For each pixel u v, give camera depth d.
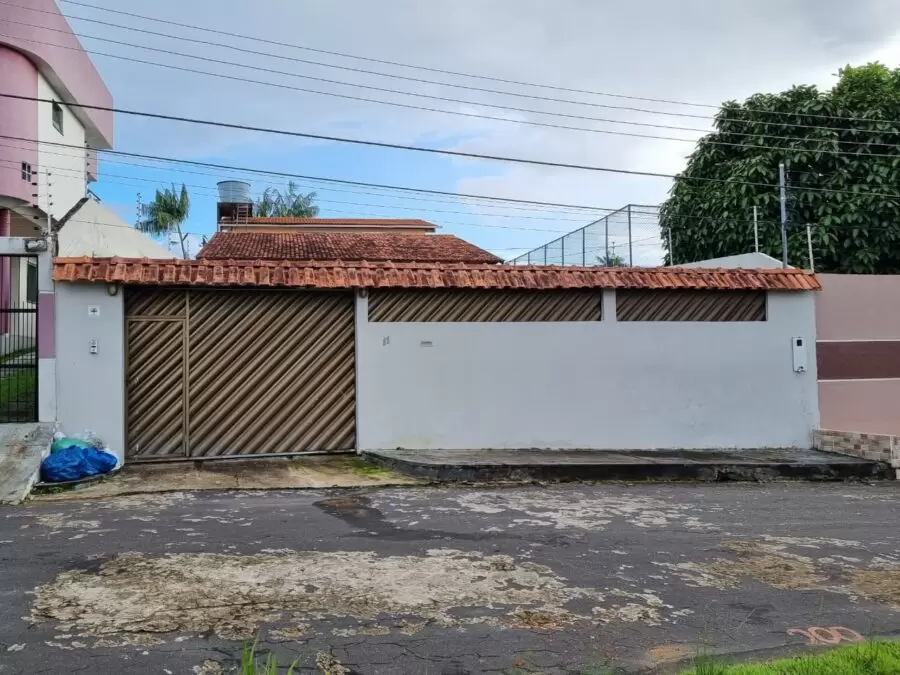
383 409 11.01
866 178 19.78
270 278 10.38
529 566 5.71
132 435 9.98
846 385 13.05
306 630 4.29
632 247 17.73
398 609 4.68
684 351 12.20
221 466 9.92
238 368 10.47
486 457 10.39
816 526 7.48
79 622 4.31
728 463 10.55
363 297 11.01
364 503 7.97
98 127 22.27
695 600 5.05
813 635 4.47
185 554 5.75
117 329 9.83
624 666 3.95
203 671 3.70
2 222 17.14
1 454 8.55
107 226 16.42
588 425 11.77
